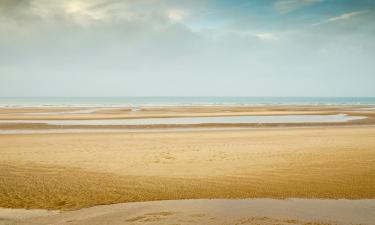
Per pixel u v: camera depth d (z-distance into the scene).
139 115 49.25
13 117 44.66
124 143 22.11
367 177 13.19
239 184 12.40
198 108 74.62
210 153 18.47
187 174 13.93
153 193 11.38
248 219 9.00
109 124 35.69
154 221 8.86
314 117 46.47
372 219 8.99
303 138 24.23
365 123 37.62
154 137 25.03
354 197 10.84
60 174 13.95
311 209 9.77
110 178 13.32
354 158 16.80
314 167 14.93
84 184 12.45
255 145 21.09
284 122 38.31
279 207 9.95
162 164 15.83
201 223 8.72
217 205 10.16
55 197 10.92
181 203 10.35
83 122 37.91
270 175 13.62
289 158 16.97
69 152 18.91
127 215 9.32
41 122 37.66
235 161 16.39
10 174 13.95
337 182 12.52
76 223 8.73
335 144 21.30
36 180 13.00
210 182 12.70
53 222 8.80
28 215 9.31
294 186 12.08
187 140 23.44
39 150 19.48
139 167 15.23
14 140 23.45
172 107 80.31
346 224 8.65
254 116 48.12
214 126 34.00
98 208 9.91
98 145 21.27
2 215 9.31
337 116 48.31
